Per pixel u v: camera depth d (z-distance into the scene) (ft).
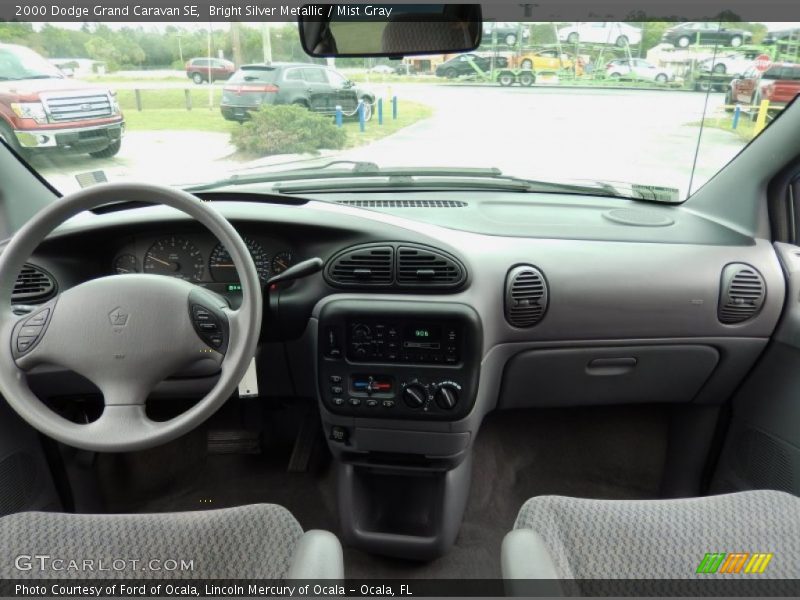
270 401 7.05
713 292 5.76
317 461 7.46
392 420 5.52
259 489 7.20
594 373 6.18
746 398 6.32
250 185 6.61
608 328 5.84
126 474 7.29
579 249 5.74
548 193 6.98
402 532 6.04
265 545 3.59
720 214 6.40
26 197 6.11
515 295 5.63
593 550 3.39
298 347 5.95
